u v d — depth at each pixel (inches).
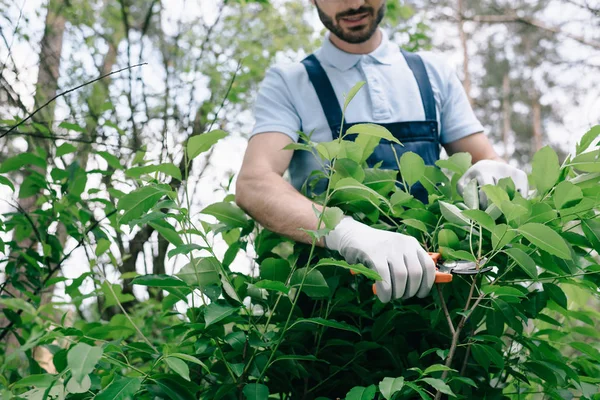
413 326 42.6
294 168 56.2
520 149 442.3
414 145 55.3
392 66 58.3
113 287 50.8
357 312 41.2
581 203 35.3
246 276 42.5
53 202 65.5
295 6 181.9
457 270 36.0
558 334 46.3
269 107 55.7
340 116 55.4
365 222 46.4
